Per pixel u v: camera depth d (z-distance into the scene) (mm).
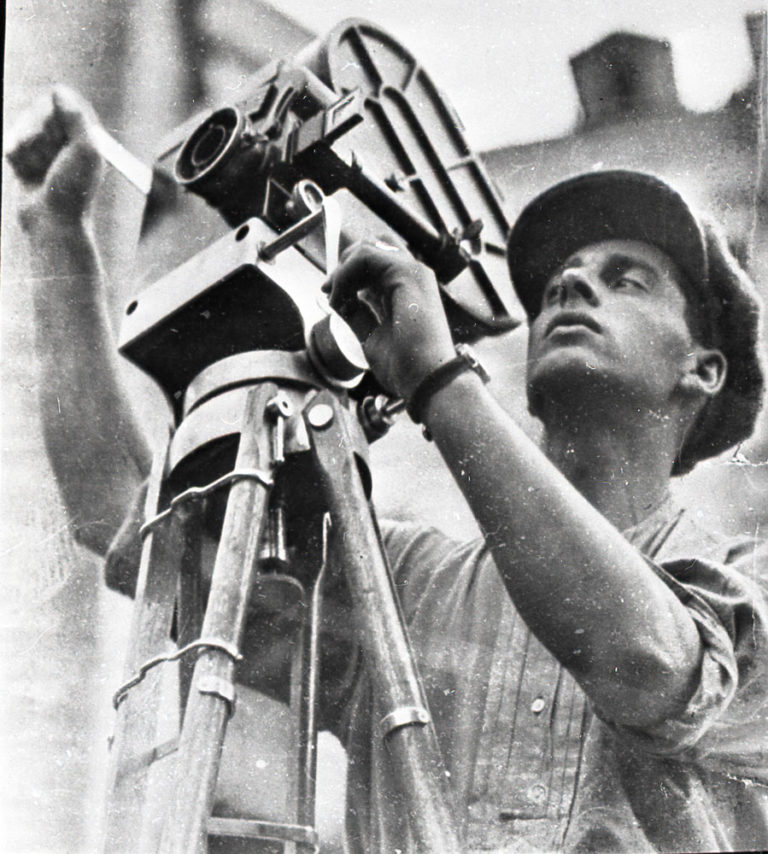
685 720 2896
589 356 3418
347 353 3111
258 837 2818
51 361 3568
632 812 2875
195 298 3197
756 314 3494
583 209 3662
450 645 3131
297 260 3260
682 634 2936
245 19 3896
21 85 3869
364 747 3049
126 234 3691
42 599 3297
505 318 3559
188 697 2857
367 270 3193
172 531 3135
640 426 3359
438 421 3008
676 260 3562
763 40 3881
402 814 2955
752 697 2951
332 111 3412
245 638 3057
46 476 3443
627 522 3260
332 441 3033
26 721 3158
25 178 3770
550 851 2834
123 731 2982
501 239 3660
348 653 3131
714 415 3395
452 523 3363
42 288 3646
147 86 3857
